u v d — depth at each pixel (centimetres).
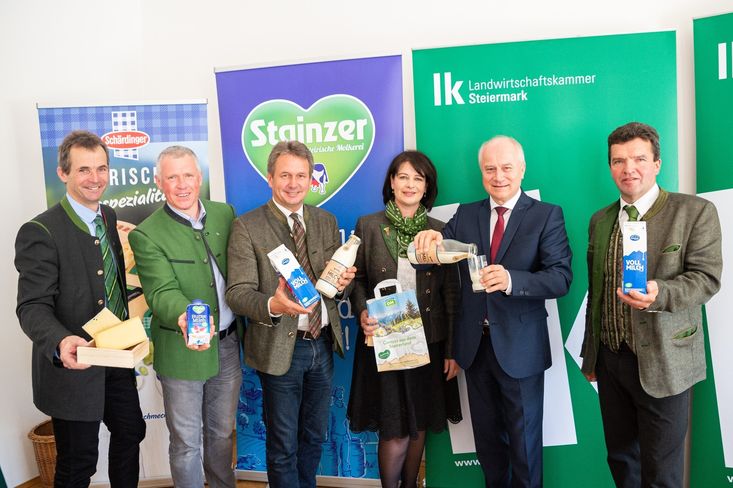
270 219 216
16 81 281
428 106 250
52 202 264
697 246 182
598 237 202
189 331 185
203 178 271
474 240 221
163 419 274
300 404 230
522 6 267
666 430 187
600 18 259
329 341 228
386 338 216
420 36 281
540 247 212
